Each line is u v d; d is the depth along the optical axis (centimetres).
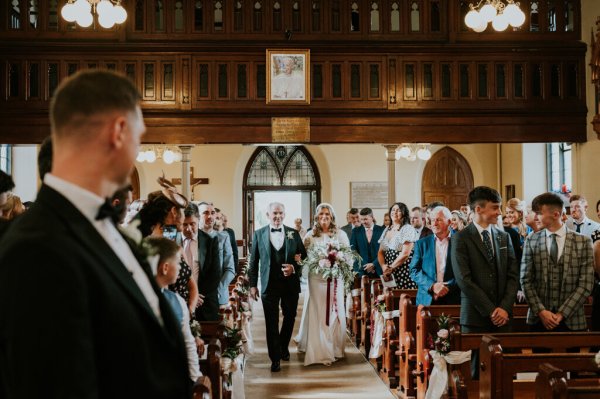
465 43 1217
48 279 141
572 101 1223
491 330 568
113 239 175
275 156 2098
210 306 662
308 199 2136
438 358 531
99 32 1193
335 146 2045
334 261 841
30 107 1174
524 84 1222
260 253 841
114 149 161
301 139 1209
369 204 2033
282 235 846
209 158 2006
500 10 868
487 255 575
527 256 577
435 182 2044
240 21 1220
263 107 1207
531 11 1249
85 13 792
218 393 441
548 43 1223
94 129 158
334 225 895
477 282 574
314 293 866
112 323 154
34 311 138
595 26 1216
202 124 1204
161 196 454
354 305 1009
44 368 138
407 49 1217
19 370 138
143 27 1202
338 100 1212
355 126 1215
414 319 695
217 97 1204
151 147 1691
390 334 755
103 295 153
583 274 554
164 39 1203
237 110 1204
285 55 1205
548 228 572
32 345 137
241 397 624
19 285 140
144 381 160
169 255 348
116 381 156
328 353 858
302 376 798
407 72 1225
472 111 1216
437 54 1220
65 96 159
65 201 158
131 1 1199
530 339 465
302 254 850
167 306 182
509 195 1878
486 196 578
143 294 170
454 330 506
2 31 1179
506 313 554
